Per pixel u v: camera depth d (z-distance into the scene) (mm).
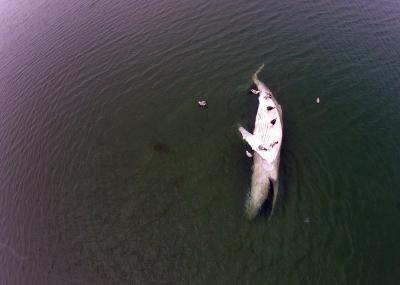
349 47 37438
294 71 35250
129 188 27547
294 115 31266
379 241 22922
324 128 29953
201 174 27812
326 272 21797
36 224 26500
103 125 32844
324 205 24922
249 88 33812
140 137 31234
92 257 23938
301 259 22391
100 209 26516
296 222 24125
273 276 21828
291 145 28766
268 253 22797
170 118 32438
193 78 35906
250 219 24562
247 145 29359
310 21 41094
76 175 29094
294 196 25500
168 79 36250
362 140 28812
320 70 35125
